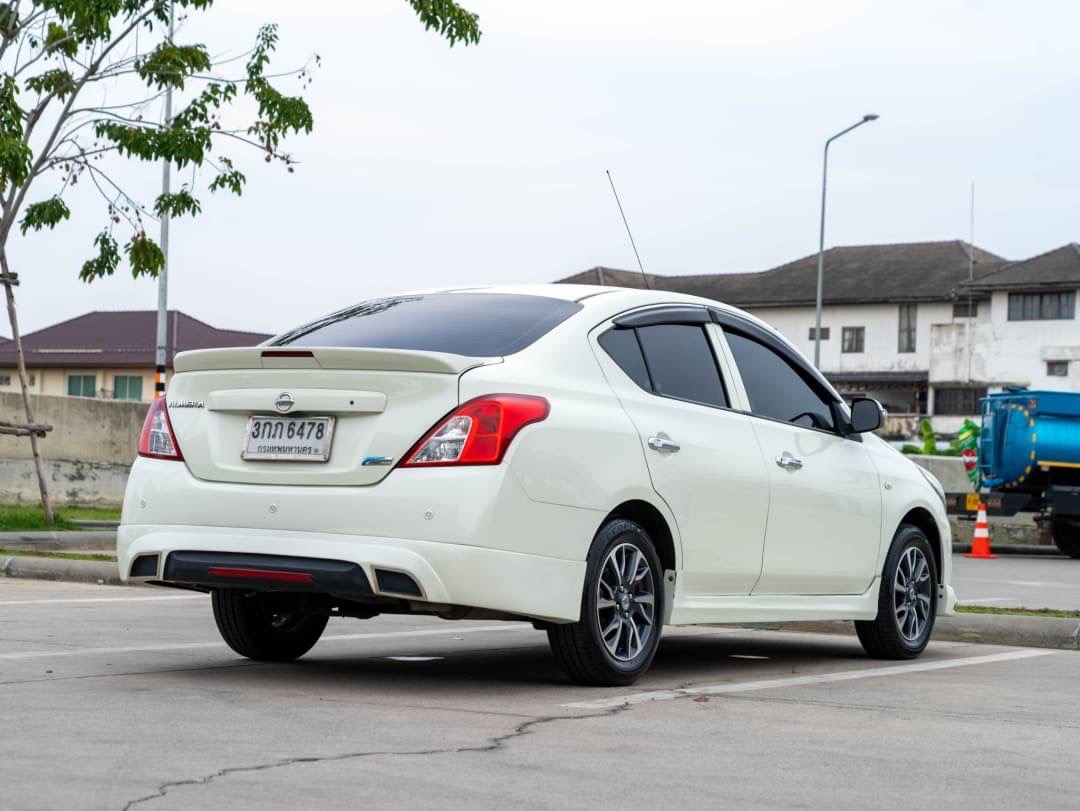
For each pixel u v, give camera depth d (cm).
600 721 554
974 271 7631
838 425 809
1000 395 2489
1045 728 572
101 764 446
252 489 616
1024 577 1736
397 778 437
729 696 638
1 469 2084
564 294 694
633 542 652
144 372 6856
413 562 582
